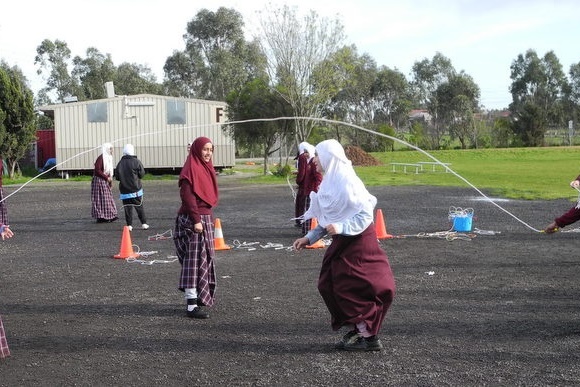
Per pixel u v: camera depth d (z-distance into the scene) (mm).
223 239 11320
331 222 5254
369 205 5215
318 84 30797
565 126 65125
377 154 45469
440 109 58250
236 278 8359
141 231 13219
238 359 5156
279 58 30375
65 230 13516
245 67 68938
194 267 6465
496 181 25078
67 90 64562
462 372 4727
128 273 8898
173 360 5164
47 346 5586
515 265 8766
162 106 32969
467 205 16625
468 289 7402
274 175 29719
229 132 31484
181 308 6867
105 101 32562
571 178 26250
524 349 5234
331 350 5328
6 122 30531
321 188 5359
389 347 5363
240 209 16828
